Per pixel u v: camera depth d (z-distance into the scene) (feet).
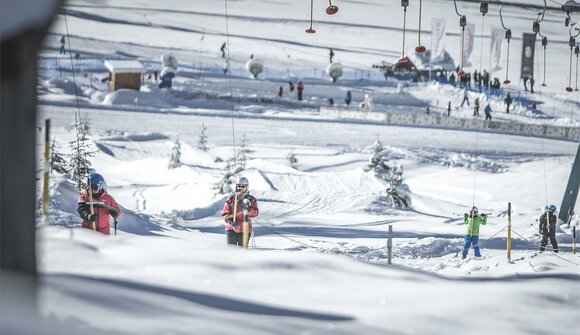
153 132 525.75
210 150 473.26
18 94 32.78
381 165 386.73
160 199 292.81
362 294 56.24
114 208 109.50
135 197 296.10
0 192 32.76
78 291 39.29
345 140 548.72
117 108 619.67
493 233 235.40
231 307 47.26
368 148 518.37
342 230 230.27
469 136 615.16
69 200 208.54
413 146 538.47
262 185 335.88
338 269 64.23
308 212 282.97
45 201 81.05
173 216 248.11
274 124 609.42
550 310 55.98
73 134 467.93
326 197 310.04
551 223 196.65
